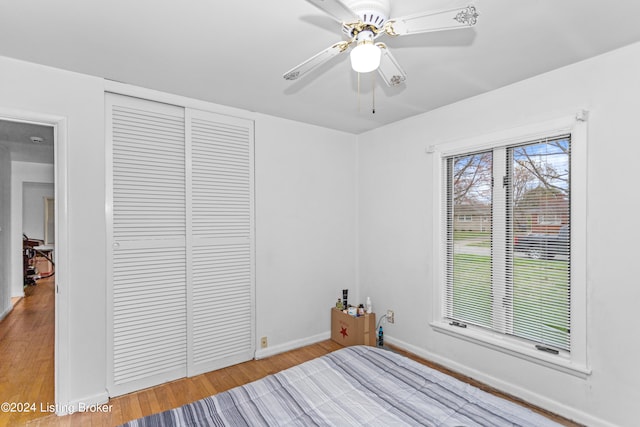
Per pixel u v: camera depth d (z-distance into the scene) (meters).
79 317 2.23
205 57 2.03
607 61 1.97
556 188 2.22
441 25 1.28
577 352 2.08
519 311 2.42
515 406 1.38
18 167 5.22
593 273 2.02
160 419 1.30
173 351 2.64
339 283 3.69
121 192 2.44
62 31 1.74
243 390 1.52
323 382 1.58
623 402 1.90
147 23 1.67
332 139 3.65
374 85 2.45
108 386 2.35
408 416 1.31
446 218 2.95
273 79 2.35
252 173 3.08
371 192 3.66
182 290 2.70
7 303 4.42
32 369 2.77
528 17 1.61
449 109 2.85
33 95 2.10
